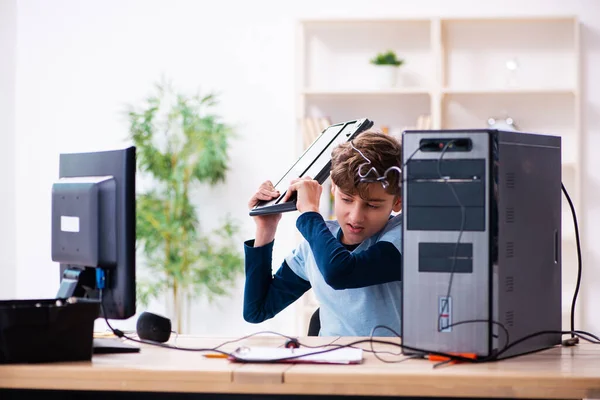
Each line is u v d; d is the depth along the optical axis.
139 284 4.35
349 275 1.88
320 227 1.94
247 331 4.52
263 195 2.11
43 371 1.52
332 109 4.45
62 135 4.66
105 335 2.06
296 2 4.49
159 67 4.58
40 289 4.69
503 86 4.34
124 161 1.83
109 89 4.62
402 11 4.41
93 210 1.85
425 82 4.39
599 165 4.29
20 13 4.67
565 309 4.24
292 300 2.24
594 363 1.57
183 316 4.51
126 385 1.49
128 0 4.60
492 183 1.58
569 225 4.29
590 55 4.29
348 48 4.43
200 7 4.55
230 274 4.46
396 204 2.06
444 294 1.61
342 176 1.95
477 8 4.36
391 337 1.95
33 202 4.70
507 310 1.64
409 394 1.42
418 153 1.62
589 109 4.29
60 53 4.66
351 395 1.53
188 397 1.66
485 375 1.42
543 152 1.78
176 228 4.26
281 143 4.50
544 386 1.40
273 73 4.50
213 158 4.30
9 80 4.65
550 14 4.18
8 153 4.66
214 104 4.43
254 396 1.62
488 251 1.58
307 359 1.55
